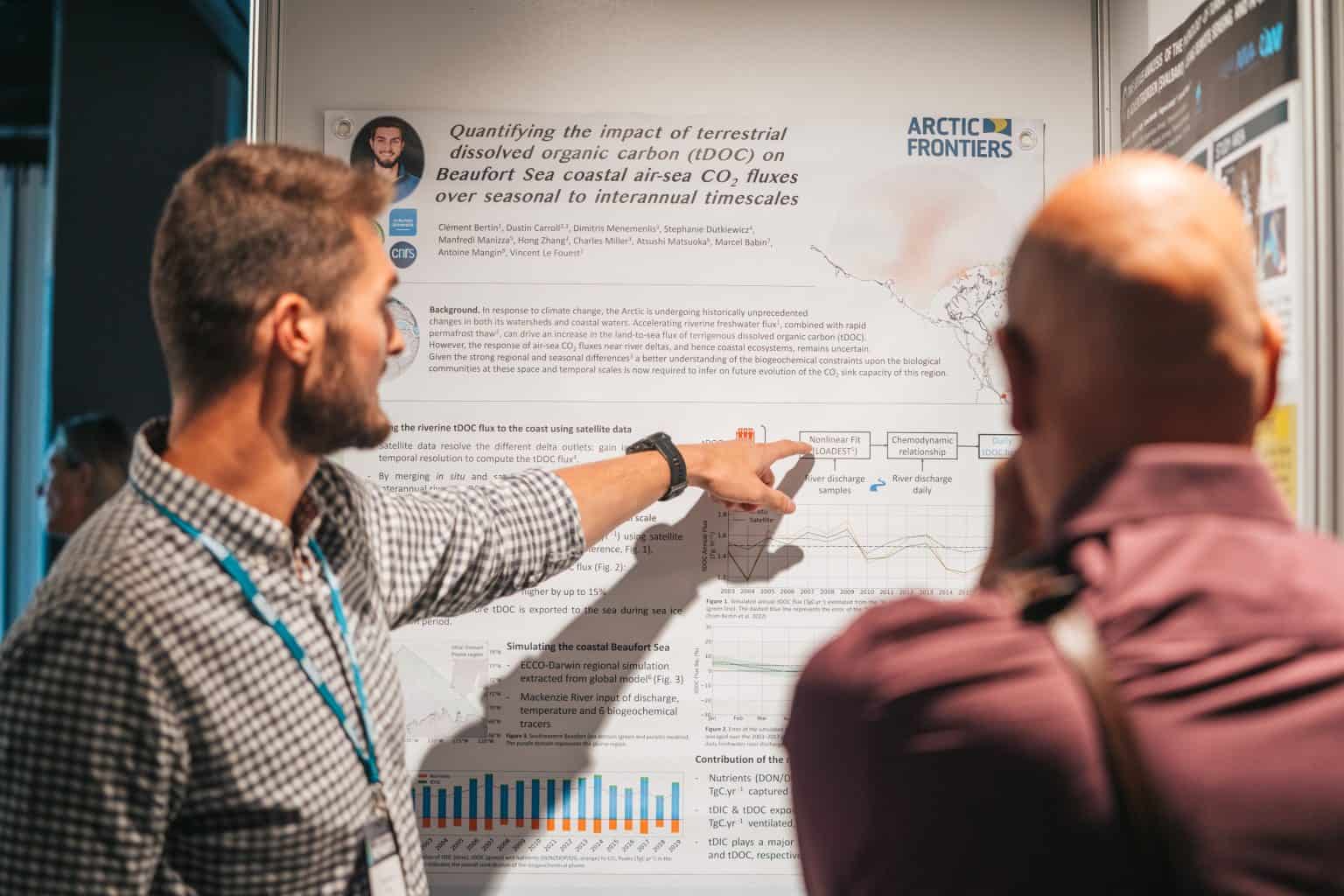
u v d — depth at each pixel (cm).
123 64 386
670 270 145
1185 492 62
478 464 145
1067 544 65
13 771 80
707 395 145
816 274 144
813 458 145
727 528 144
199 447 92
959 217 144
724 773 143
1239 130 109
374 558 107
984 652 62
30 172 415
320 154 98
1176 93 123
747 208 145
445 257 145
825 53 145
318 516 100
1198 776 55
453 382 145
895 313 145
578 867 143
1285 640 58
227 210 90
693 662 144
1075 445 66
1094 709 58
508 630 144
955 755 59
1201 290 62
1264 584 59
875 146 144
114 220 387
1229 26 110
